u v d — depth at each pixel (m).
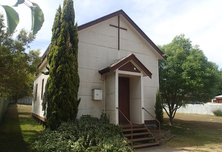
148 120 10.95
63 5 8.70
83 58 9.25
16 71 7.33
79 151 5.55
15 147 7.05
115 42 10.55
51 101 7.55
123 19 11.16
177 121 17.62
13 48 7.69
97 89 9.09
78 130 6.72
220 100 32.06
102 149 5.58
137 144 7.84
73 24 8.63
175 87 13.63
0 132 9.58
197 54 13.43
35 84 15.73
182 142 8.98
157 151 7.22
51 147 5.53
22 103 31.34
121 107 10.08
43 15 1.40
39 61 8.38
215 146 8.37
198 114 25.53
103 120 8.48
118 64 8.60
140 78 9.56
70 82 7.75
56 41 8.33
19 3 1.31
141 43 11.72
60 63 7.81
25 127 10.95
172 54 14.58
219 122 17.45
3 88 8.37
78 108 8.66
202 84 12.14
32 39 8.37
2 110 13.56
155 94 11.61
